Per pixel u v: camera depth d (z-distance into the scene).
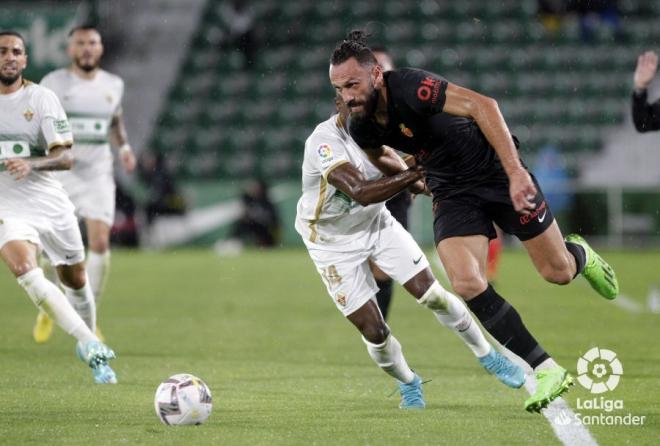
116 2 101.00
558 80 93.31
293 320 41.12
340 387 25.78
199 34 100.31
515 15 98.69
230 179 90.75
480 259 21.56
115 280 58.06
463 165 21.53
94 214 35.12
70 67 35.66
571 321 39.31
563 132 89.75
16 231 26.64
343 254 22.53
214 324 39.84
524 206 19.30
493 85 93.38
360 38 20.59
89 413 21.91
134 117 96.75
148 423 20.78
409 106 20.33
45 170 26.50
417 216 76.81
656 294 45.81
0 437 19.45
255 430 20.08
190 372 28.30
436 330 37.81
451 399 23.91
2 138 27.17
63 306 25.89
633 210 75.06
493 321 21.02
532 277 57.62
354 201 22.14
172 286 54.81
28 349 32.91
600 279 24.56
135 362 30.23
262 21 100.06
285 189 81.56
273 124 94.31
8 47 26.70
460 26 98.06
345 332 37.50
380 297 28.06
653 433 19.75
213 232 81.00
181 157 92.88
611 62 94.31
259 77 97.25
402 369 22.69
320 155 21.50
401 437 19.41
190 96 96.81
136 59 100.81
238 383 26.39
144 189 80.69
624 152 88.25
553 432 19.86
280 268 65.19
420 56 95.19
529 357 20.88
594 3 96.88
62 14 59.16
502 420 21.12
